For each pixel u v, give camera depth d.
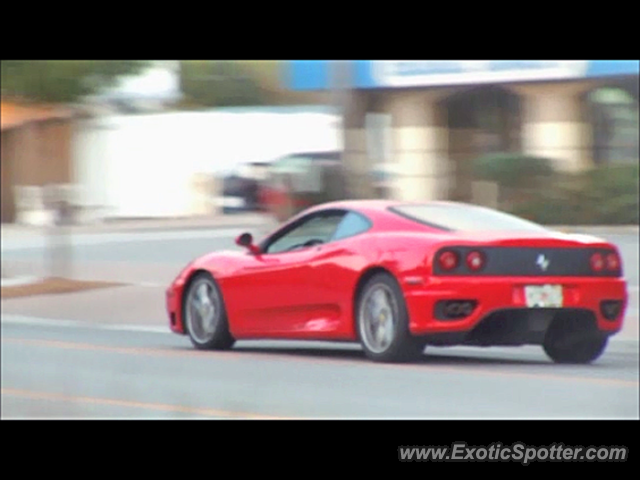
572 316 25.86
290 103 86.06
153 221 85.25
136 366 27.53
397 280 25.61
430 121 72.75
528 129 70.69
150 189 90.31
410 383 24.19
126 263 54.12
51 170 89.19
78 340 33.72
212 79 70.69
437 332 25.19
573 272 25.77
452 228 26.03
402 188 72.38
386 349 25.98
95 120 88.19
